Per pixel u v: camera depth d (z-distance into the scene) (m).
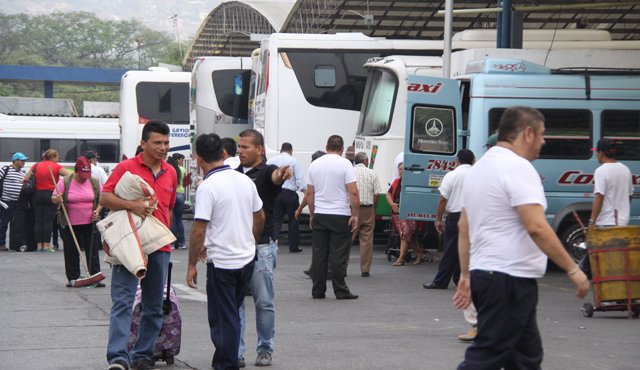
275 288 16.31
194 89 33.84
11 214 24.59
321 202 14.87
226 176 9.12
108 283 17.03
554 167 18.55
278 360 10.21
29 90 134.12
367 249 17.97
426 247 23.09
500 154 6.98
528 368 7.04
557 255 6.73
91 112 71.81
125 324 9.23
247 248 9.13
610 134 18.73
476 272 6.96
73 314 13.33
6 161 45.72
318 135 26.14
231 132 33.59
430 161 18.97
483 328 6.95
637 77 18.84
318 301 14.73
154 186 9.62
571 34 27.88
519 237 6.88
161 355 9.92
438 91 18.97
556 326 12.43
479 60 19.88
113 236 9.17
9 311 13.59
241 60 33.69
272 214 10.15
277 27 45.50
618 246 12.95
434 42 26.77
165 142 9.62
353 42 26.41
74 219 16.30
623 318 13.12
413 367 9.85
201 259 9.45
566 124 18.62
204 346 11.03
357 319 12.98
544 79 18.62
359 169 17.84
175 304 9.98
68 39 165.00
